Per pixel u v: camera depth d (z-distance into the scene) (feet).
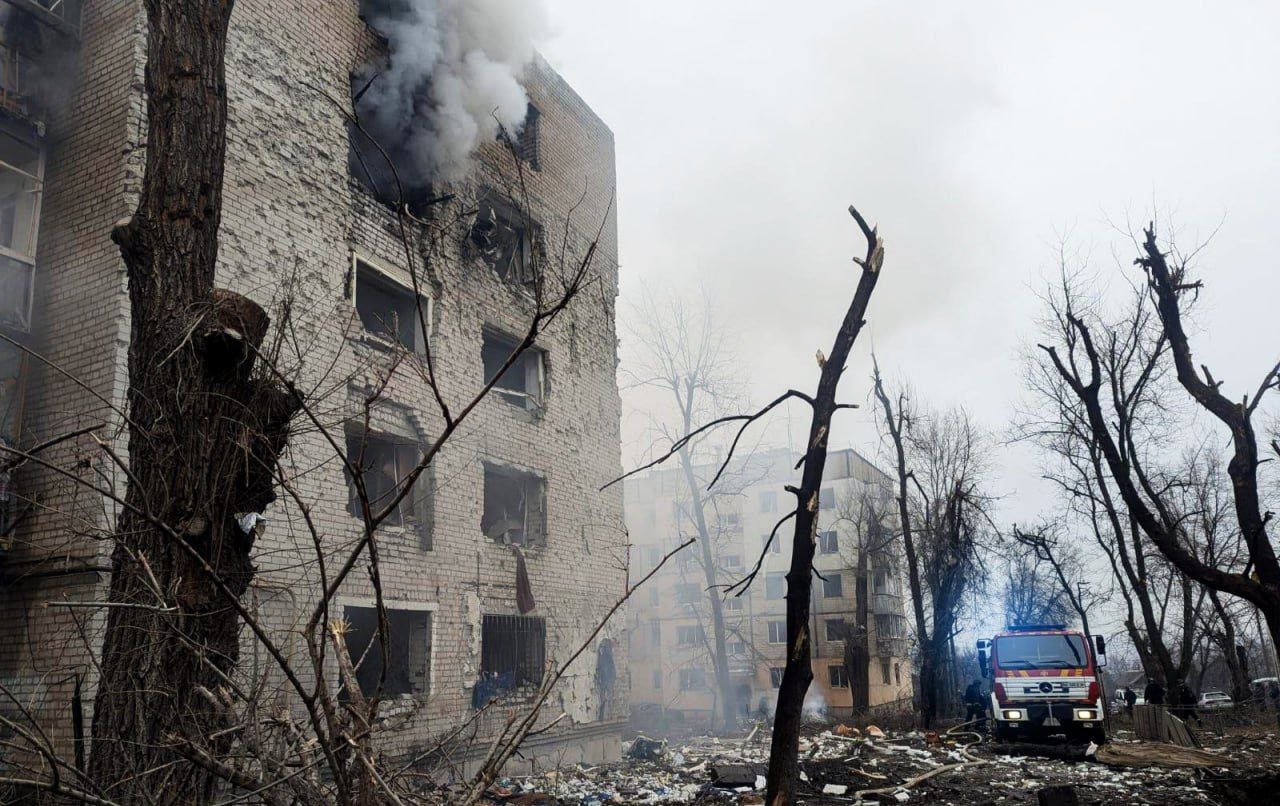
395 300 48.34
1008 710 59.77
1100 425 28.32
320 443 38.81
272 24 41.55
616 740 58.95
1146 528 27.40
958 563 81.35
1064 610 132.57
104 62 36.50
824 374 13.94
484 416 51.70
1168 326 29.58
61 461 31.55
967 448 98.22
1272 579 25.72
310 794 11.34
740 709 145.18
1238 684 103.86
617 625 61.62
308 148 42.32
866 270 14.47
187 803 12.85
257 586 15.38
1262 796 36.86
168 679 13.33
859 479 158.61
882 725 75.05
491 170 55.77
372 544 9.82
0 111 34.27
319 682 9.61
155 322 15.99
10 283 33.91
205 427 14.70
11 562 30.25
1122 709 97.91
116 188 34.45
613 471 65.05
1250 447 26.89
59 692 28.09
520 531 56.49
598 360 65.21
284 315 16.69
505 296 55.52
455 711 44.68
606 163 70.64
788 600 13.26
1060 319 46.01
